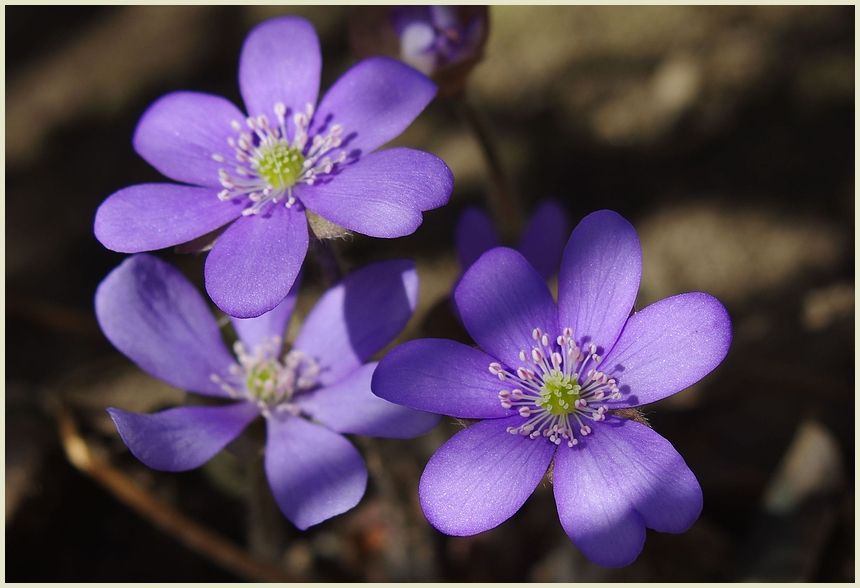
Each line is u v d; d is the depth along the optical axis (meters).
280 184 0.15
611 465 0.14
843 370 0.19
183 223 0.14
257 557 0.17
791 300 0.20
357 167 0.14
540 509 0.18
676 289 0.21
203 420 0.15
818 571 0.18
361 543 0.19
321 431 0.15
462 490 0.14
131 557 0.19
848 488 0.18
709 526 0.18
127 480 0.17
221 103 0.15
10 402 0.19
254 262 0.14
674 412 0.19
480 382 0.14
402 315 0.15
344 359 0.15
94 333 0.21
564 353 0.14
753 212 0.21
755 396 0.19
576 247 0.14
